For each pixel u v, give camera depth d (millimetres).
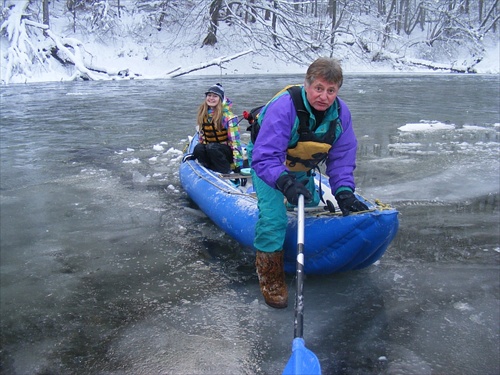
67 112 11180
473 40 39219
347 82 21781
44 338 2545
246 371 2283
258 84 19500
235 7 31125
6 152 6922
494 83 21484
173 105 12547
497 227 3963
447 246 3602
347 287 3021
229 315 2729
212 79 22953
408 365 2301
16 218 4258
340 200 2797
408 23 46406
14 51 20891
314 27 27984
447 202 4590
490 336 2512
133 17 29031
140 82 20922
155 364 2336
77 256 3490
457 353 2383
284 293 2807
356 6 36000
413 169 5828
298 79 22844
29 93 15758
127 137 8102
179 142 7645
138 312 2770
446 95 15477
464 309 2760
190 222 4133
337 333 2553
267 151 2619
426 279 3113
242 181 4727
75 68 22703
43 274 3227
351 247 2854
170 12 29891
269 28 26906
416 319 2670
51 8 28375
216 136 4895
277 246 2814
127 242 3723
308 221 2996
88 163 6254
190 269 3281
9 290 3023
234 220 3488
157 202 4684
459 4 41531
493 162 6125
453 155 6555
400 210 4375
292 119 2621
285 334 2553
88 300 2900
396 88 18328
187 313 2750
